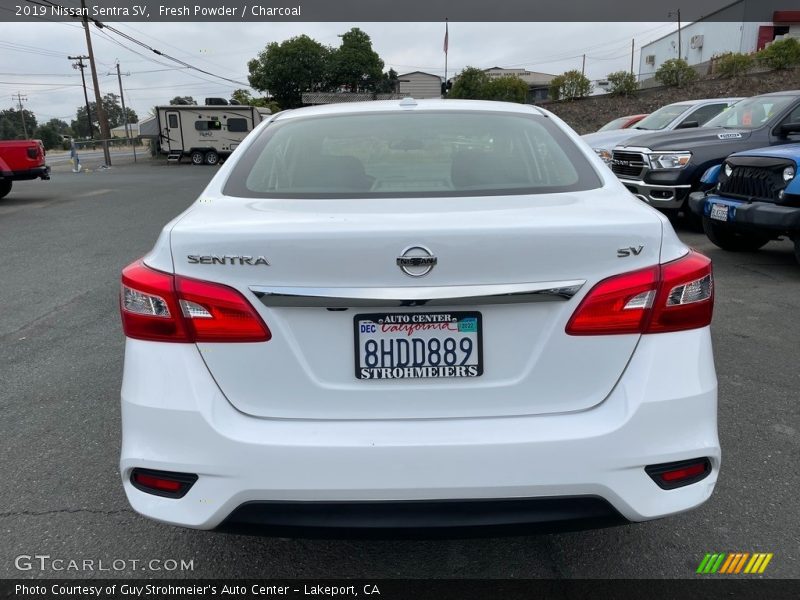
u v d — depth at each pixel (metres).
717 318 5.22
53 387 4.13
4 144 14.38
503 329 1.95
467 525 1.91
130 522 2.75
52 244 9.04
